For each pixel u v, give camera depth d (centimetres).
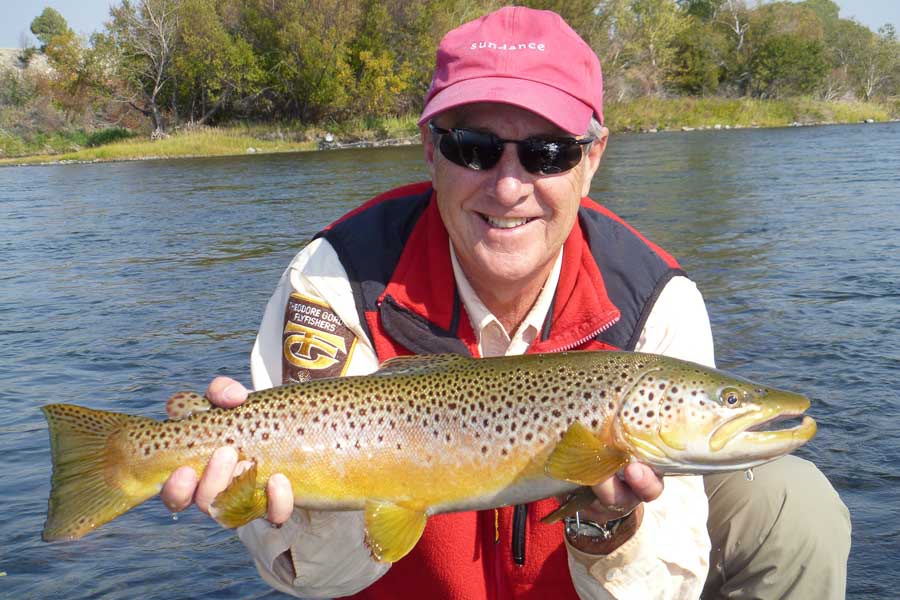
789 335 223
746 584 97
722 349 214
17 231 514
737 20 2139
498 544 90
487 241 87
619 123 1695
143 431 82
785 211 446
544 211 87
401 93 1717
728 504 97
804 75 2100
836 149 923
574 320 91
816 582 94
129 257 401
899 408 169
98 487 82
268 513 81
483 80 87
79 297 314
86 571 127
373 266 94
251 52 1634
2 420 184
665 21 1948
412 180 726
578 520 83
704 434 79
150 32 1725
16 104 2055
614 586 84
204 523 142
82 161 1387
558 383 81
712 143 1133
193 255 397
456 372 83
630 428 80
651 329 91
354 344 92
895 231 370
